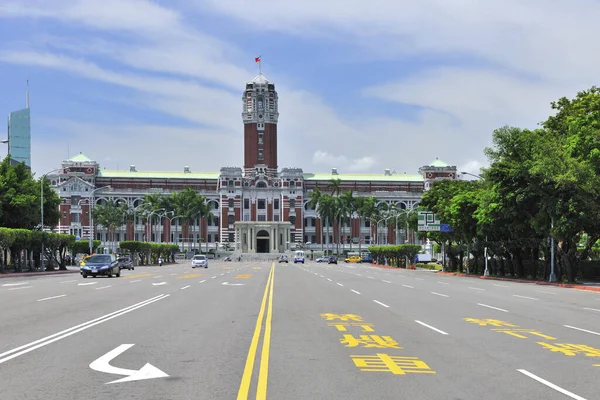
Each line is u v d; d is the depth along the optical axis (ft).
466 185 250.37
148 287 115.24
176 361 38.34
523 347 45.29
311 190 586.04
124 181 566.77
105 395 29.40
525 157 169.07
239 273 197.16
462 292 109.91
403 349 43.80
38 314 65.26
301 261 401.49
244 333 51.39
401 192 583.17
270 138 587.68
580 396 30.12
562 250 155.22
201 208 505.25
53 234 230.89
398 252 333.83
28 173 250.57
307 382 32.58
